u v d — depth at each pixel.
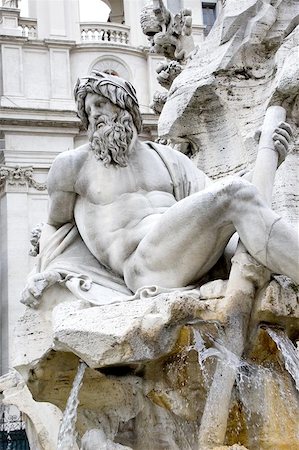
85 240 4.34
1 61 24.06
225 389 3.58
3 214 23.08
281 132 4.14
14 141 23.45
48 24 24.55
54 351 3.93
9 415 12.65
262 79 5.70
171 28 7.16
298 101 5.26
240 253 3.72
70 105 23.94
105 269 4.30
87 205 4.30
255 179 4.02
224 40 5.75
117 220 4.17
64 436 3.81
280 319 3.75
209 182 4.49
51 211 4.48
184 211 3.75
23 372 4.17
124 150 4.22
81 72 24.48
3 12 24.33
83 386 3.89
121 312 3.64
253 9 5.64
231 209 3.66
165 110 6.04
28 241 22.77
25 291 4.23
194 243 3.77
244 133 5.57
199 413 3.71
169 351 3.60
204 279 3.96
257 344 3.75
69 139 23.89
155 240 3.89
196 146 5.99
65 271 4.23
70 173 4.30
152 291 3.80
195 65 6.00
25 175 23.22
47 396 4.21
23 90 23.88
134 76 24.56
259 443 3.68
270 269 3.66
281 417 3.70
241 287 3.65
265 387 3.72
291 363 3.70
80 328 3.61
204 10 24.59
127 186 4.23
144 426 3.92
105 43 24.50
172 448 3.80
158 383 3.74
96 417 4.05
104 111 4.20
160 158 4.44
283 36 5.66
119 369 3.75
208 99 5.76
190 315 3.55
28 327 4.21
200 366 3.65
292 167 5.23
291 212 5.09
